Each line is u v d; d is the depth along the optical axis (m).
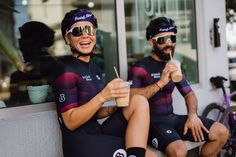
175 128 2.44
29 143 2.26
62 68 1.97
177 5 3.54
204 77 3.53
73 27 2.04
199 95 3.45
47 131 2.34
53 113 2.36
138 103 1.96
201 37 3.52
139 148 1.86
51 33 3.33
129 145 1.88
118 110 2.08
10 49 3.10
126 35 3.09
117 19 2.97
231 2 5.69
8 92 2.62
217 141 2.36
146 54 3.26
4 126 2.15
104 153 1.88
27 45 3.16
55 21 3.62
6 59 3.08
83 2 3.38
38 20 3.59
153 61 2.50
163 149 2.20
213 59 3.61
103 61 3.05
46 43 3.18
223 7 3.71
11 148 2.18
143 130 1.91
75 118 1.85
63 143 2.00
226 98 3.49
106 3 3.06
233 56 5.11
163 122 2.41
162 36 2.42
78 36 2.04
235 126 3.27
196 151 2.86
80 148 1.89
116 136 2.03
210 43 3.57
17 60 3.04
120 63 2.98
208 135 2.34
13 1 3.56
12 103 2.40
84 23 2.04
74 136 1.91
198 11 3.52
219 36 3.58
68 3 3.60
